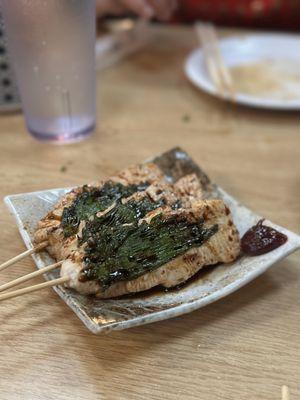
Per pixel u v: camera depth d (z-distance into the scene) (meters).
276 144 0.32
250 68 0.41
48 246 0.20
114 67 0.41
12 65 0.30
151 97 0.37
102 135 0.32
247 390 0.17
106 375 0.17
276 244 0.21
